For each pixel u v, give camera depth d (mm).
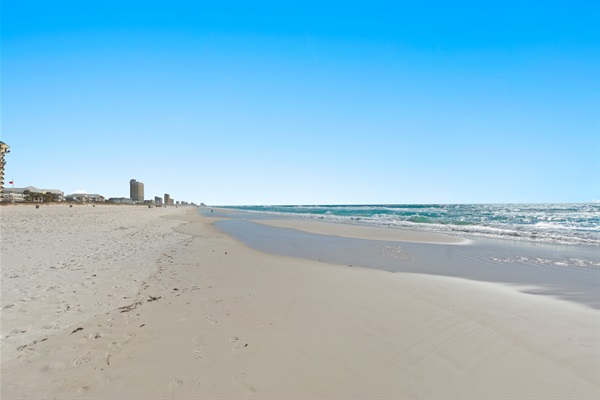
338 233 19188
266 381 3324
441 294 6422
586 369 3574
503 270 9062
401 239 16234
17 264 8258
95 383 3236
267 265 9258
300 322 4863
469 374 3482
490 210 53344
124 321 4812
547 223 26266
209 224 27219
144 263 9000
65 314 5031
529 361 3762
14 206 36375
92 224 20516
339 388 3225
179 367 3557
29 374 3359
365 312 5309
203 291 6445
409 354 3914
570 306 5742
